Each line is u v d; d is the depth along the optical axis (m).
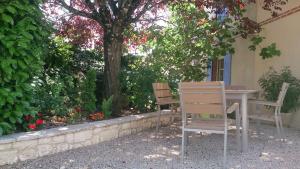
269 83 7.73
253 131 7.12
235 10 7.70
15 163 4.42
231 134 6.18
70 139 5.20
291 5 7.78
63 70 7.72
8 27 4.62
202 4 7.32
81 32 8.49
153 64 8.45
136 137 6.28
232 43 8.91
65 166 4.39
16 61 4.66
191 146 5.66
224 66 9.42
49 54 7.30
